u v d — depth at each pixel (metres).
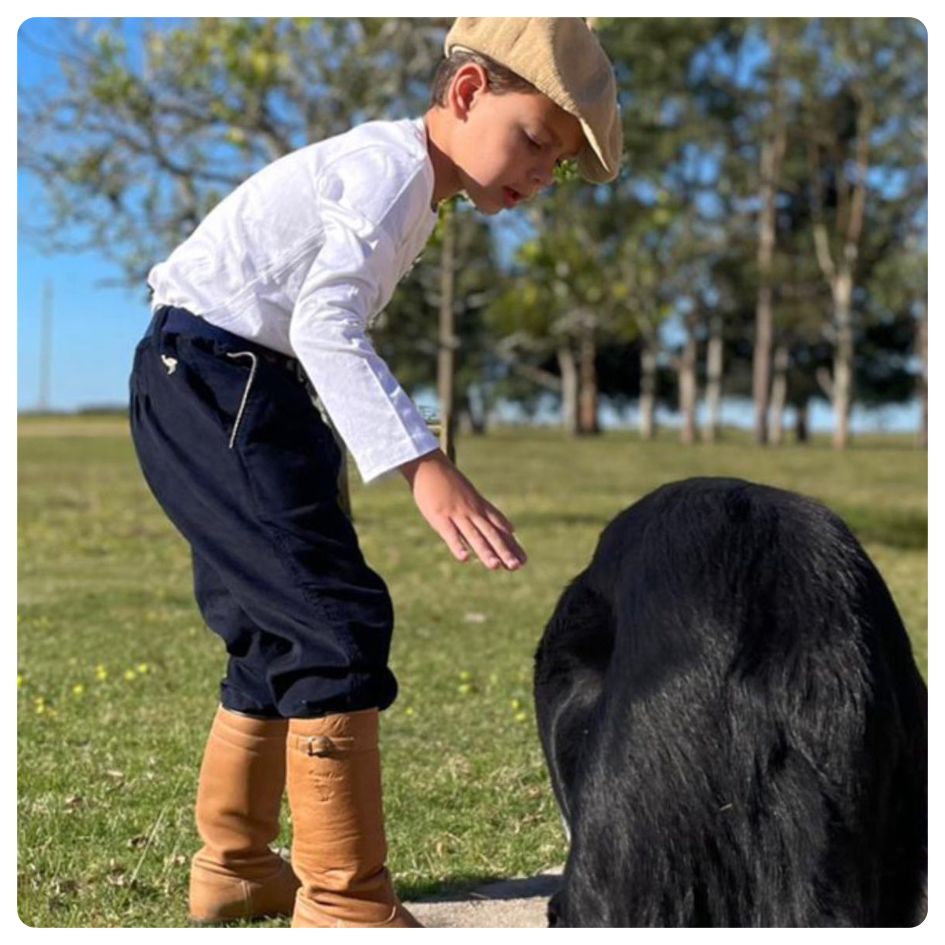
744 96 40.81
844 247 42.53
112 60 13.34
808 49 38.97
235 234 3.19
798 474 23.66
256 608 3.08
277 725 3.55
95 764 5.04
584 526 14.39
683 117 40.09
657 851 2.30
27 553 11.59
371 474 2.78
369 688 3.00
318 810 3.00
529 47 3.06
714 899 2.29
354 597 3.04
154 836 4.24
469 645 7.77
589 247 28.12
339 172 3.11
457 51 3.17
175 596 9.42
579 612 2.66
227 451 3.10
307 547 3.05
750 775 2.29
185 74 13.53
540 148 3.13
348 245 2.97
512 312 34.97
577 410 48.16
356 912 3.03
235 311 3.15
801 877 2.25
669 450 33.75
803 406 52.16
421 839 4.29
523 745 5.42
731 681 2.32
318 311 2.88
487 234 33.09
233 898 3.59
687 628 2.38
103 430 42.56
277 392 3.13
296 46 13.73
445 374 34.81
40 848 4.13
